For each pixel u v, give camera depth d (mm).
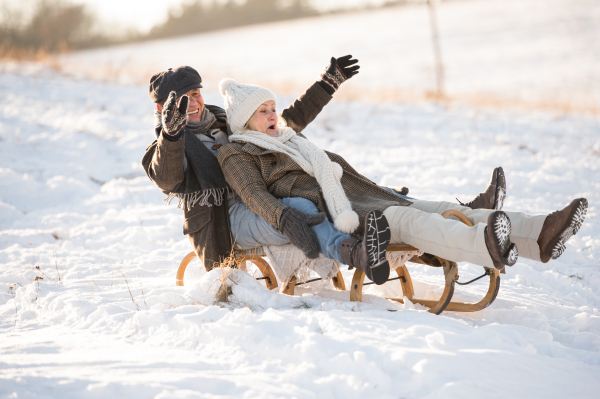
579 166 22312
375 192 9719
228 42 124000
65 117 28188
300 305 8375
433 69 65000
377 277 7707
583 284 11484
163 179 8781
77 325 8281
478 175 20781
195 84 9766
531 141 26969
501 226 7328
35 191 18516
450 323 7590
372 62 75062
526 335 7355
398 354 6258
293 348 6527
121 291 9742
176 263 12445
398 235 8422
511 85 52656
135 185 19891
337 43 99625
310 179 9398
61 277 11602
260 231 9141
